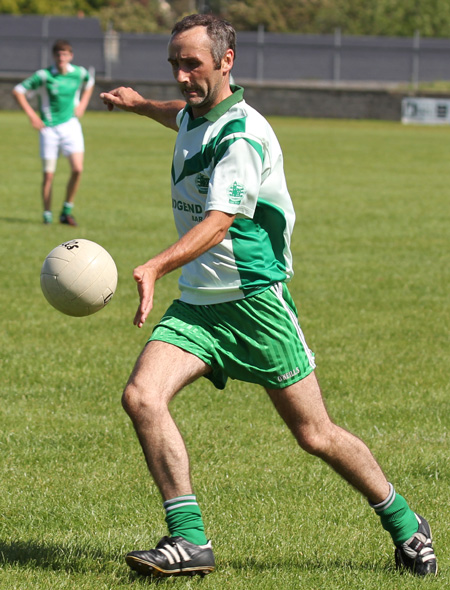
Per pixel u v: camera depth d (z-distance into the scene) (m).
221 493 17.92
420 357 28.56
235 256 14.12
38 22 174.25
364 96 173.00
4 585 13.71
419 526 14.67
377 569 14.79
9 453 19.78
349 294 37.41
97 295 14.29
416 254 46.84
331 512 17.12
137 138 121.19
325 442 14.35
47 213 52.19
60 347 28.64
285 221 14.42
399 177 84.75
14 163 85.38
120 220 54.66
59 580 13.90
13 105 169.38
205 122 14.07
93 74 176.88
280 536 15.96
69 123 50.72
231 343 14.27
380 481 14.45
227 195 13.41
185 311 14.43
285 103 174.75
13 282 37.59
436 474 19.11
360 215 60.19
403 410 23.39
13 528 16.08
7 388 24.38
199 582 13.97
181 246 13.05
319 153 106.19
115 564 14.55
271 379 14.33
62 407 23.00
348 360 27.98
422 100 170.62
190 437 21.06
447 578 14.46
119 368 26.48
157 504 17.30
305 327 32.03
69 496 17.58
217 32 13.69
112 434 21.14
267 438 21.25
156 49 176.38
